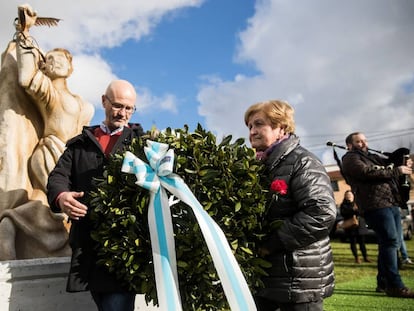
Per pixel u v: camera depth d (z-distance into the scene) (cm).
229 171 218
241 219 216
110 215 219
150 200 217
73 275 238
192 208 206
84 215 230
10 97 349
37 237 326
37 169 341
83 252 242
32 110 361
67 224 343
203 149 223
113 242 220
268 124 242
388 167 455
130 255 217
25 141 348
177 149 227
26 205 329
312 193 215
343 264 777
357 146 484
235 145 230
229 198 214
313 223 210
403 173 454
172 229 210
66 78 371
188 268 212
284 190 214
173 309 199
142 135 268
